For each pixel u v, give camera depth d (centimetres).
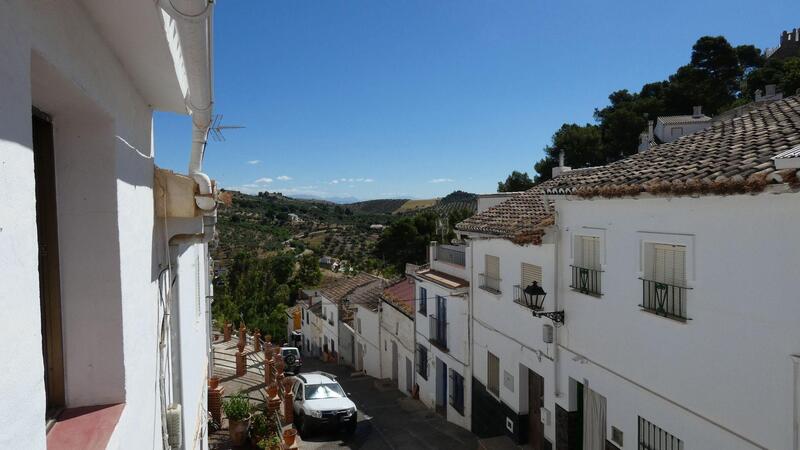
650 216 850
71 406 295
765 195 641
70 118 290
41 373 187
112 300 299
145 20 267
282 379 1752
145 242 379
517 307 1324
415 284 2100
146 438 373
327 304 3450
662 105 5491
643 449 877
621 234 926
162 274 453
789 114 869
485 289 1481
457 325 1698
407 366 2211
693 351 762
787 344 616
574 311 1080
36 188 285
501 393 1417
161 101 430
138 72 343
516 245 1330
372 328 2656
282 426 1554
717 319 718
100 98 276
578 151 4912
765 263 643
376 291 2898
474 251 1580
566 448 1108
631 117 5022
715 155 792
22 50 177
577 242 1070
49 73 221
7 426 160
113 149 298
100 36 278
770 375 638
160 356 441
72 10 234
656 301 834
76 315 295
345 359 3111
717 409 719
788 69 4734
